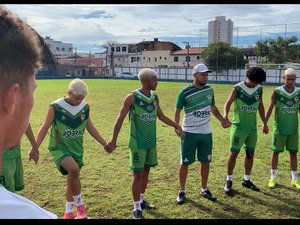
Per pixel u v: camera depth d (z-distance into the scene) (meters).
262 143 8.34
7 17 0.73
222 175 6.04
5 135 0.76
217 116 5.21
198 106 4.85
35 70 0.78
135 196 4.35
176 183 5.60
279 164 6.70
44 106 15.84
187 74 49.66
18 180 3.87
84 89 4.15
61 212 4.48
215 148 8.00
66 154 4.14
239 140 5.22
